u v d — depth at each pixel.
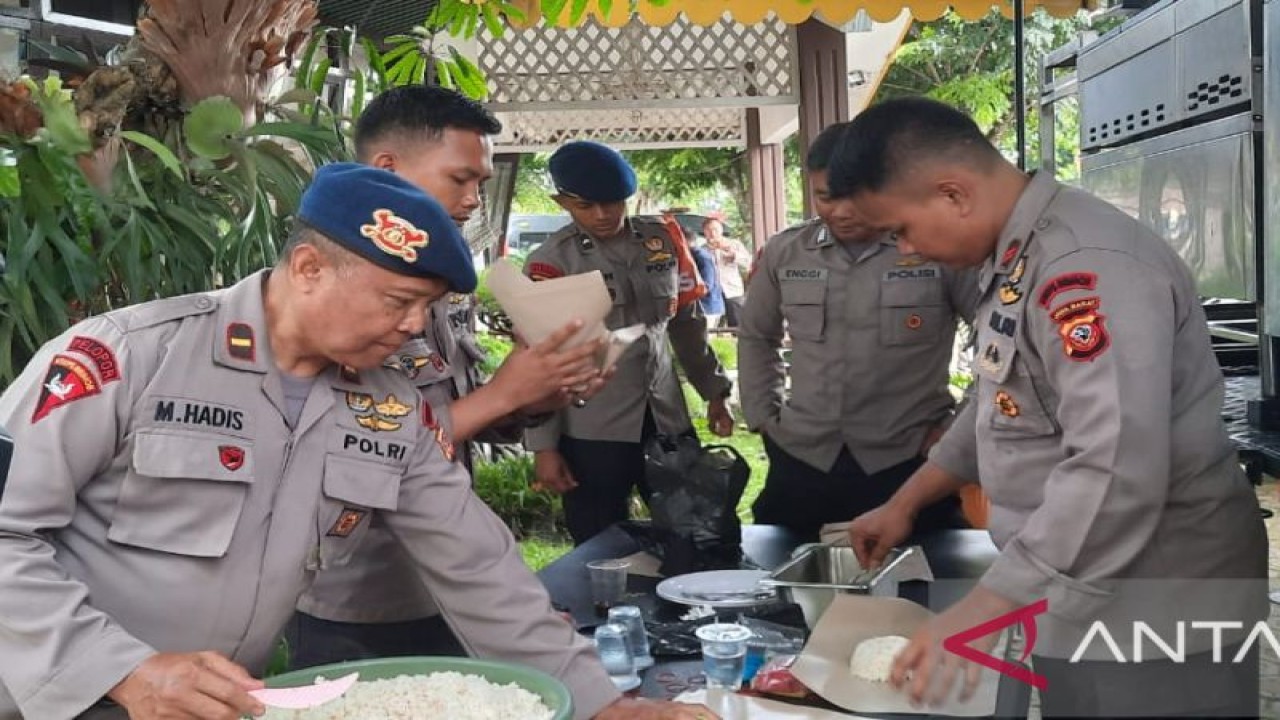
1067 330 1.64
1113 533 1.61
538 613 1.65
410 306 1.46
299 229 1.48
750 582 2.23
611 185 3.43
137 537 1.46
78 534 1.46
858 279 3.21
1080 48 3.46
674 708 1.57
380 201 1.42
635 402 3.57
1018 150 3.00
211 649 1.51
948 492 2.39
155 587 1.46
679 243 3.75
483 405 2.03
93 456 1.42
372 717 1.40
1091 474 1.61
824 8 4.50
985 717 1.60
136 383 1.45
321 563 1.59
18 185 2.21
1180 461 1.71
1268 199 2.39
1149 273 1.66
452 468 1.68
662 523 2.53
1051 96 3.71
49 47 2.95
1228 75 2.53
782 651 1.89
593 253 3.58
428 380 2.03
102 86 2.57
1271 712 2.06
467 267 1.45
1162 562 1.71
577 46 6.61
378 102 2.15
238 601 1.50
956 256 1.85
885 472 3.23
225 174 2.73
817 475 3.27
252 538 1.50
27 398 1.41
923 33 13.62
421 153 2.09
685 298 3.75
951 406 3.25
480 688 1.45
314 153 2.75
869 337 3.20
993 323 1.81
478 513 1.68
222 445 1.47
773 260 3.35
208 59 2.72
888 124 1.83
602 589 2.18
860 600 1.90
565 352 2.05
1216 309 3.29
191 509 1.47
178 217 2.55
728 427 3.86
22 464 1.38
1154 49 2.91
